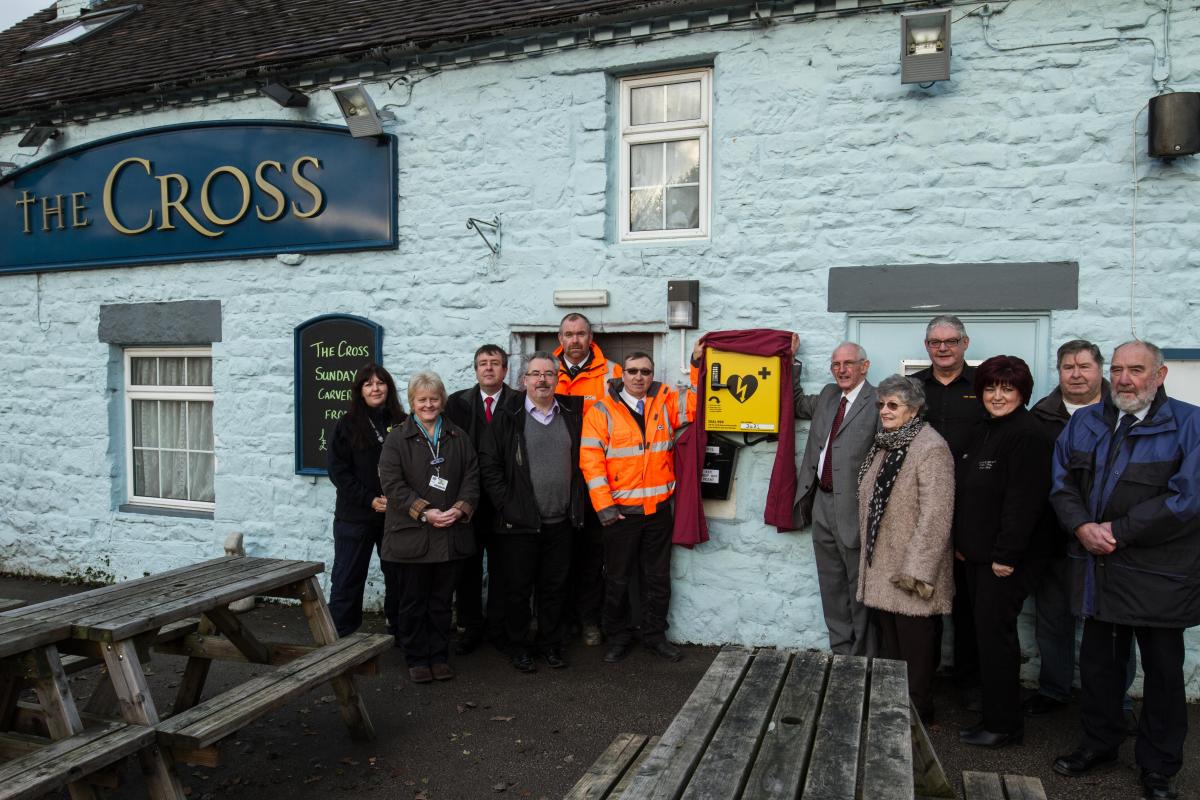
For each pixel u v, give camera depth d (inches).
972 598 163.6
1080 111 185.8
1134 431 141.3
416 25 243.8
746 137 209.6
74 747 118.0
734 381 207.3
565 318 215.2
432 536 190.2
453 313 240.2
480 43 230.8
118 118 282.2
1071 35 185.6
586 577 221.8
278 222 258.7
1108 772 150.9
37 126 285.4
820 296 204.8
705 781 89.7
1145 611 138.6
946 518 161.5
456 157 238.7
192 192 270.2
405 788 150.0
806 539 206.7
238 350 265.4
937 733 167.6
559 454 204.4
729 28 209.9
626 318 221.9
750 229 210.1
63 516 295.1
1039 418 175.3
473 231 237.3
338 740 168.6
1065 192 187.2
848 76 201.0
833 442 191.2
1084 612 146.9
